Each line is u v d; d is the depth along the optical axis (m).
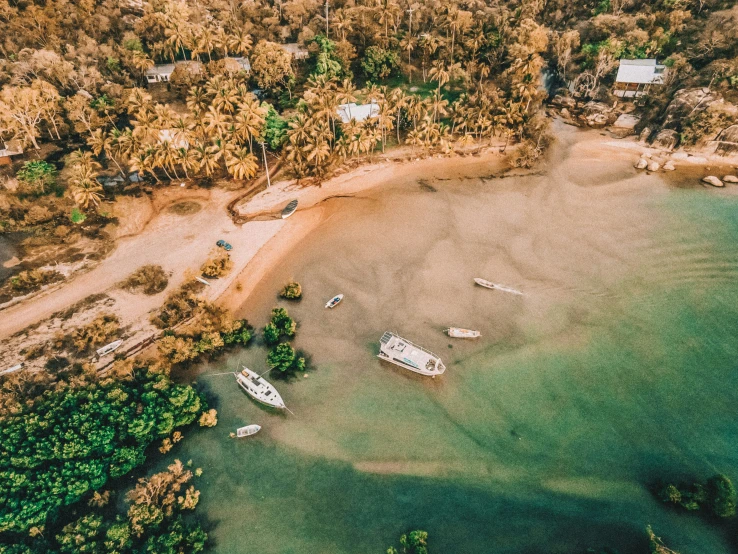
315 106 89.81
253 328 69.56
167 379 59.25
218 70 108.19
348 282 75.69
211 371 64.44
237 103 91.00
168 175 91.00
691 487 49.81
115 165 94.62
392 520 49.62
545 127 100.62
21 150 90.62
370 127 97.44
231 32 122.56
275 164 99.50
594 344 66.19
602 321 69.06
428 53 117.12
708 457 54.06
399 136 107.50
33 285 72.31
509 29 119.62
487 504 50.66
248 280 76.44
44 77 98.44
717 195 90.31
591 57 112.56
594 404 59.47
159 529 48.06
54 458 48.91
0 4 108.69
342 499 51.53
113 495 51.34
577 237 82.75
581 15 133.12
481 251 80.31
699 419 57.69
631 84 109.00
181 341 63.47
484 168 99.75
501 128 100.75
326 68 108.06
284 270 78.19
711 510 48.41
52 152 93.62
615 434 56.44
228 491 52.47
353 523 49.62
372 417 58.72
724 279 74.25
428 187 95.06
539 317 69.69
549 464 53.91
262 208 89.44
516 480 52.62
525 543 47.34
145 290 73.19
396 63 118.75
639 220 85.88
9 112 85.94
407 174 98.56
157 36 120.44
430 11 133.62
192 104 92.25
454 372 63.09
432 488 52.16
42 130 97.88
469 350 65.56
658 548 43.88
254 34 126.31
